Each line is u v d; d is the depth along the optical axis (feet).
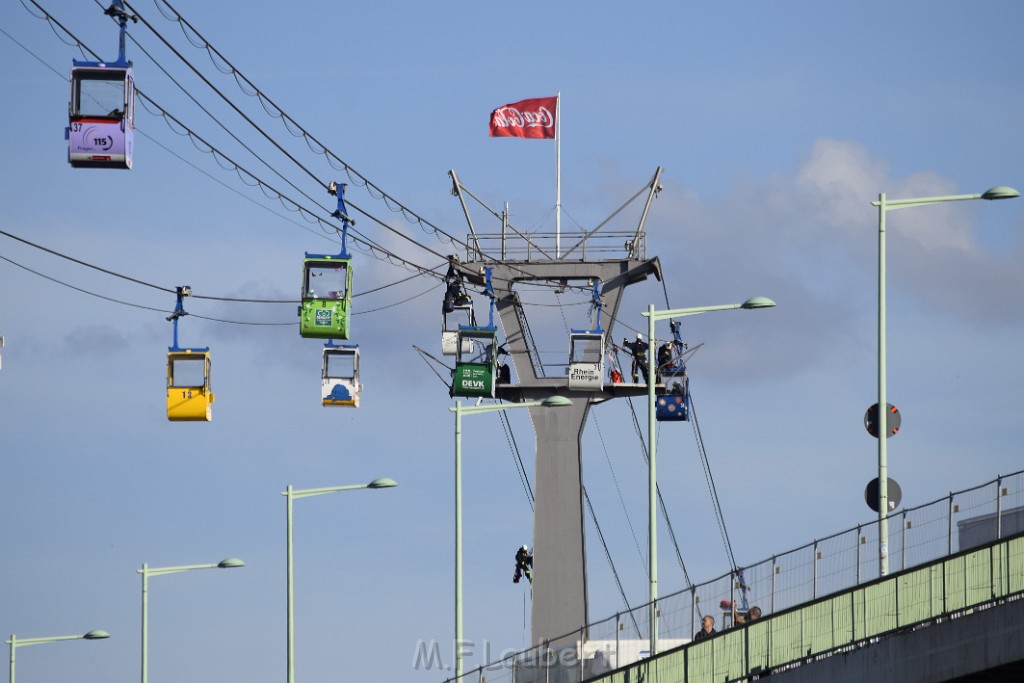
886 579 253.65
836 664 257.55
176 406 284.61
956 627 246.27
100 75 225.97
